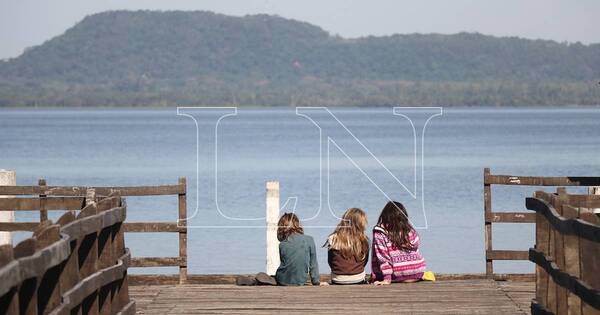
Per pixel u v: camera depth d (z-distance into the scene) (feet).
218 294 90.79
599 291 53.67
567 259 62.90
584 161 440.86
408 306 83.87
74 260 59.26
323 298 87.66
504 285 95.66
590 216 58.80
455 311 81.56
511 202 238.68
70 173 394.73
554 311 70.44
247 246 167.63
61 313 53.16
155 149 555.69
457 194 276.82
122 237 75.05
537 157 465.47
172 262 100.01
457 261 153.69
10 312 45.24
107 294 68.74
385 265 95.40
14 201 95.66
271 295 89.61
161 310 83.25
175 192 100.99
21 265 44.93
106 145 611.06
